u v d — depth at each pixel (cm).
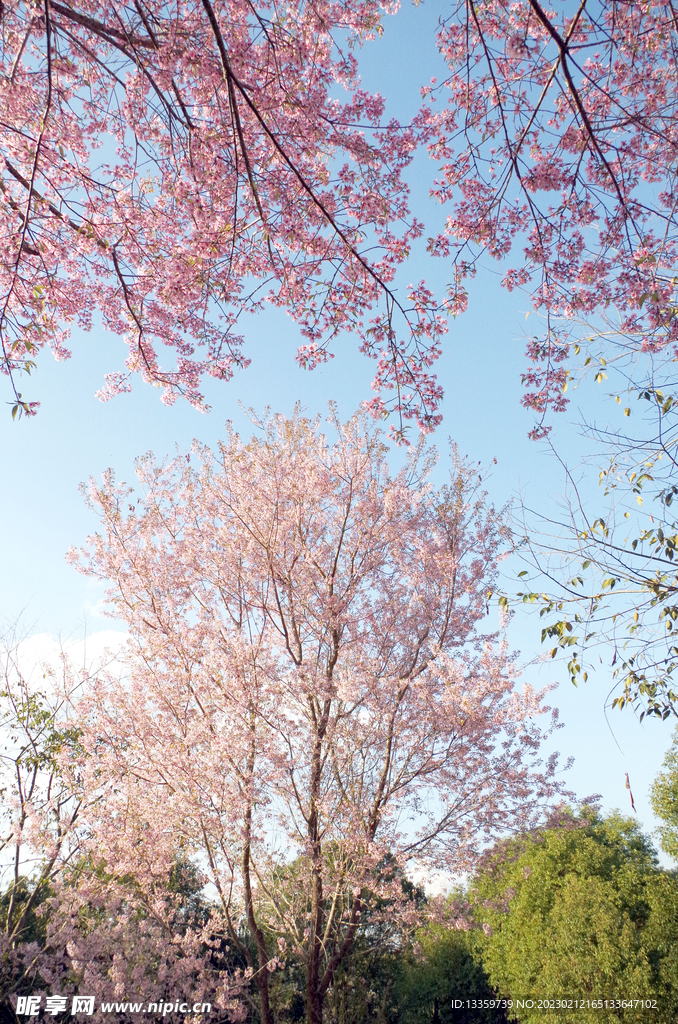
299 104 545
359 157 574
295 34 570
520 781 1073
